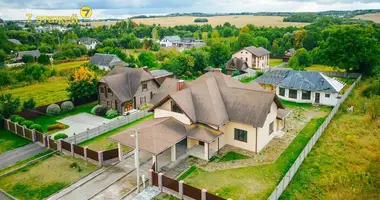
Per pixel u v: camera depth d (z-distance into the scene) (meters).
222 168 28.17
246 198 23.48
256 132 30.62
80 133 35.66
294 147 32.47
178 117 32.06
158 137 28.27
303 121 40.91
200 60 80.25
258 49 92.25
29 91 62.72
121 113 46.41
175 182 23.36
